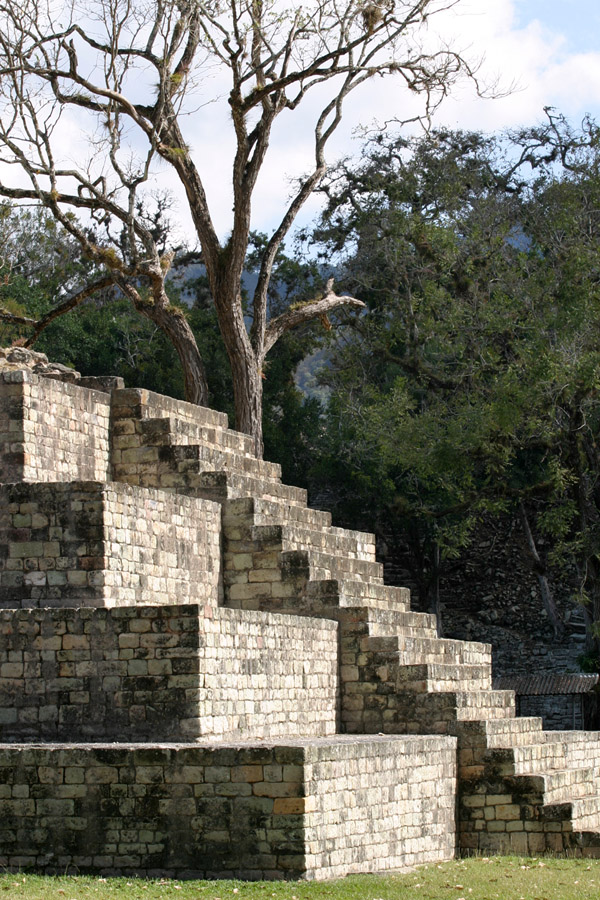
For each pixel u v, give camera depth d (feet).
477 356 130.93
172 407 81.92
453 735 68.08
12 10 102.27
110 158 109.70
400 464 131.75
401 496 137.80
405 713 69.56
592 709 116.26
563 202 132.57
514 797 65.67
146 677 55.01
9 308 159.02
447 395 144.46
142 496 66.23
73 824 49.57
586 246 122.93
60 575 62.18
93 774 49.70
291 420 154.71
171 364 161.68
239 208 110.93
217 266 114.21
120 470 77.66
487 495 126.62
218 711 56.03
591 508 126.82
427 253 147.02
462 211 149.28
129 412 78.02
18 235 183.83
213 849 48.80
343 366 155.94
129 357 162.61
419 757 61.82
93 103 108.88
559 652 140.97
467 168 160.45
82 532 62.39
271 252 119.85
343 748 52.80
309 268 167.63
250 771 48.98
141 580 65.46
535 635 146.41
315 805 49.57
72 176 110.22
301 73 109.09
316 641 68.23
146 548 66.18
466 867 57.11
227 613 57.72
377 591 78.48
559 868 57.06
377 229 155.02
